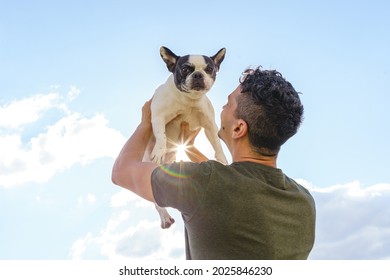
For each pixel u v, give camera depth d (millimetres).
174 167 2094
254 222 1973
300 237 2090
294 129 2172
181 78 3674
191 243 2053
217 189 1990
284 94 2141
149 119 3682
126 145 2547
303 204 2162
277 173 2137
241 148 2221
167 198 2064
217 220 1966
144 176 2217
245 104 2184
